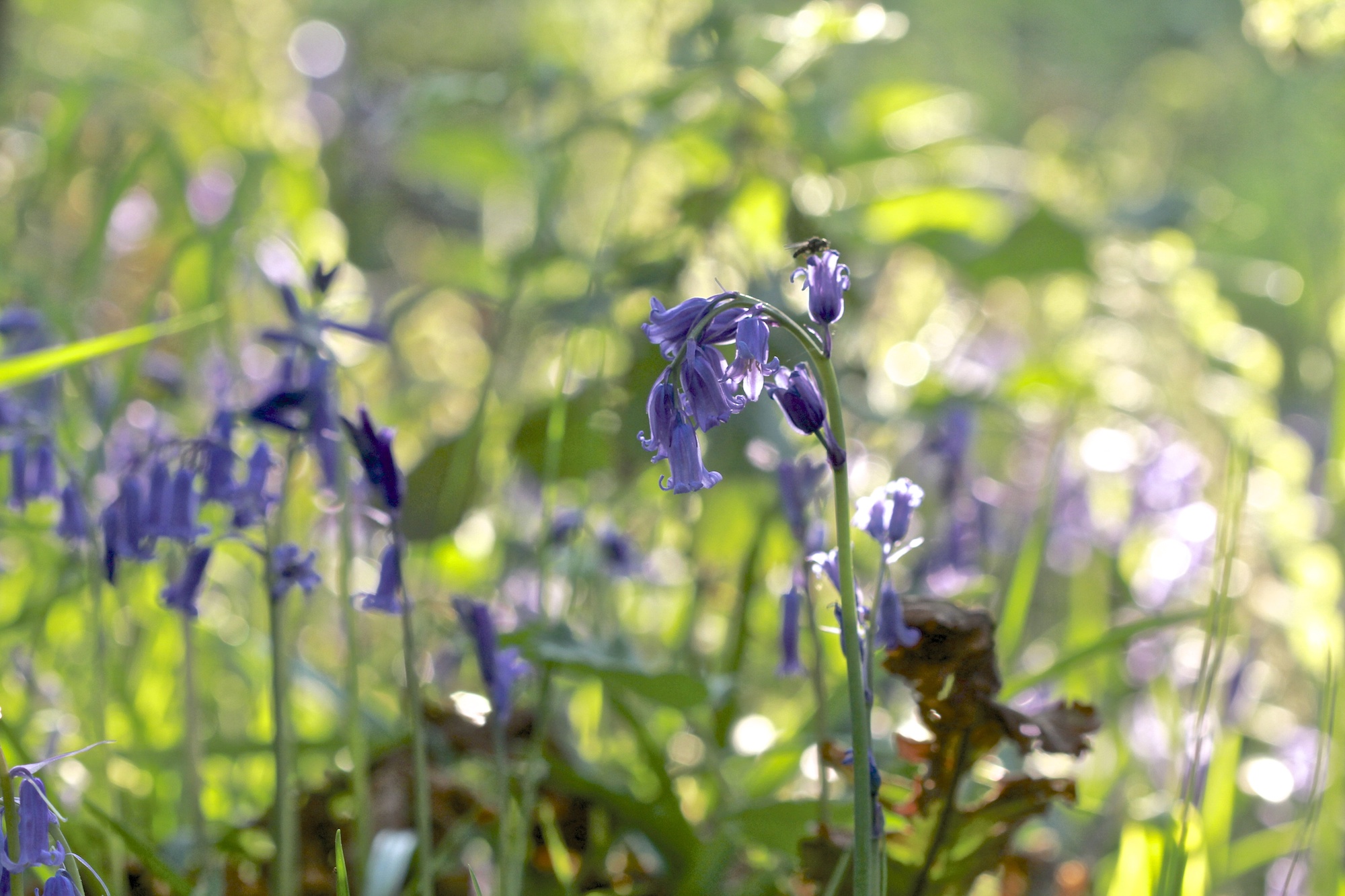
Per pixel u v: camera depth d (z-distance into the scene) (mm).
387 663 1476
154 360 1386
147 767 1154
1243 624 1521
